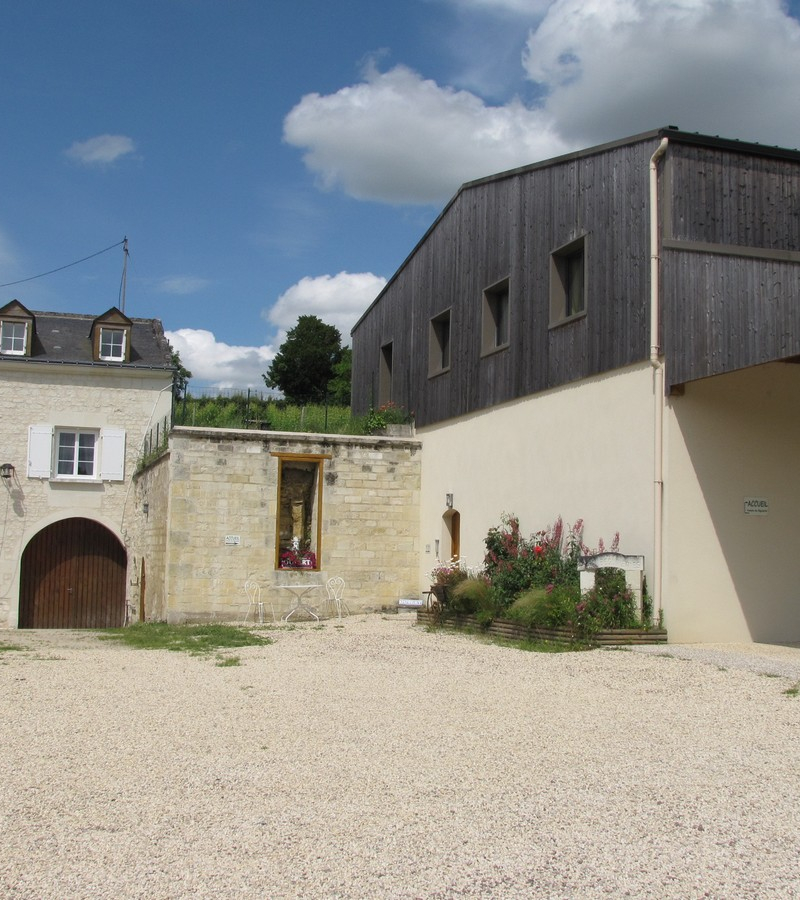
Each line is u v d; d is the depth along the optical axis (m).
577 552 12.70
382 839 4.59
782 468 11.59
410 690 8.47
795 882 4.05
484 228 16.12
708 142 11.50
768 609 11.33
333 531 17.53
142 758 6.15
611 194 12.44
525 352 14.44
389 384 21.25
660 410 11.15
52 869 4.23
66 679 9.41
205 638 13.38
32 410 23.56
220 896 3.93
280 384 53.41
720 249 10.39
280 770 5.84
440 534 17.17
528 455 14.20
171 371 24.22
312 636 13.48
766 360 9.56
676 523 10.99
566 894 3.93
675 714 7.19
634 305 11.77
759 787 5.36
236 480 16.89
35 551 23.47
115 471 23.81
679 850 4.41
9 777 5.73
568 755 6.08
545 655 10.34
